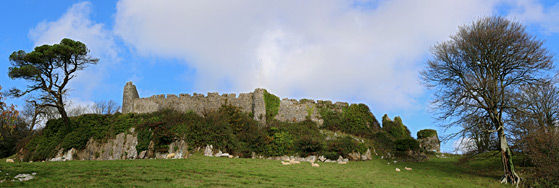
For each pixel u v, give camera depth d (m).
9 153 47.12
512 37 29.61
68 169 23.39
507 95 28.98
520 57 29.25
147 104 53.69
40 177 20.53
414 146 44.75
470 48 30.84
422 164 38.34
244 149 38.28
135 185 19.86
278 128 42.78
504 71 30.34
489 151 31.14
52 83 42.38
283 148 39.88
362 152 42.47
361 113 52.72
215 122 39.31
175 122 38.50
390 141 47.94
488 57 30.30
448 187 27.20
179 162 28.80
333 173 28.92
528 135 29.45
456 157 46.09
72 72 43.59
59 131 42.97
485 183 28.89
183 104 52.22
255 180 23.22
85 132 41.22
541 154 28.42
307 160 39.00
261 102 49.69
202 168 26.53
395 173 32.22
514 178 28.62
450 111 31.30
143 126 38.62
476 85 29.73
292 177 25.22
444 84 32.25
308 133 44.50
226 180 22.59
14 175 20.41
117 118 41.62
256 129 42.47
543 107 32.88
